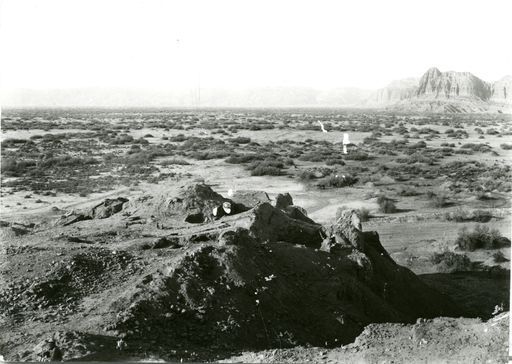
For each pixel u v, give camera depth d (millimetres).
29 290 11820
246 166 44062
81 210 19844
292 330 11719
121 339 9898
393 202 31031
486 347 9594
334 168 43875
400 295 15906
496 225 25625
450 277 19406
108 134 67812
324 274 13906
